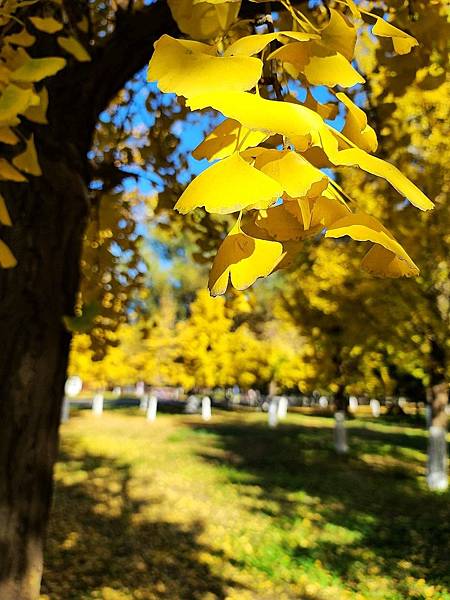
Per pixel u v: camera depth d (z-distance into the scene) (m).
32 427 2.24
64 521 7.95
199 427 23.55
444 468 11.75
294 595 5.82
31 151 0.90
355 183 5.80
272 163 0.42
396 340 10.23
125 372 23.91
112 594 5.32
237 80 0.42
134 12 2.41
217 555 6.99
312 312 14.48
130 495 10.02
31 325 2.24
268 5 0.60
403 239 7.44
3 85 0.86
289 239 0.45
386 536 8.04
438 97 5.45
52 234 2.27
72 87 2.35
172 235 4.43
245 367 28.62
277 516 9.09
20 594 2.17
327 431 23.34
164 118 3.69
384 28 0.53
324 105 0.62
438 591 5.95
